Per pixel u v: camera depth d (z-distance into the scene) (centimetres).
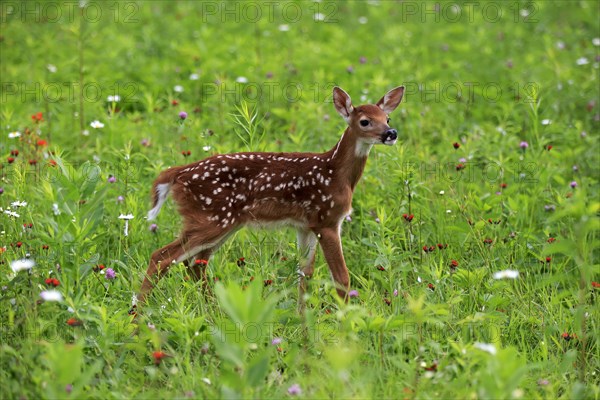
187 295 1035
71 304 877
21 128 1502
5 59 1989
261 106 1733
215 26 2278
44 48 2008
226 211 1091
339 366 786
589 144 1534
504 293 1079
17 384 794
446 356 898
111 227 1191
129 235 1167
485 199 1266
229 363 833
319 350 919
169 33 2172
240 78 1714
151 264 1060
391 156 1280
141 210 1246
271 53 2067
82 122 1563
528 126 1639
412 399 822
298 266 1080
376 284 1141
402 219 1219
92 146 1515
